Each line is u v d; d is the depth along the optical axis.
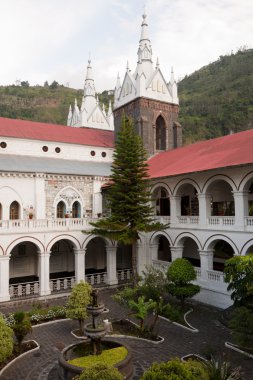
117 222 26.92
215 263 31.27
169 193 31.22
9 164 33.38
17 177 32.25
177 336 20.22
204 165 26.77
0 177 31.44
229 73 131.88
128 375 14.67
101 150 42.38
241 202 24.70
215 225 26.69
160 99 42.19
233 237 25.19
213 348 18.31
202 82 138.12
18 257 33.56
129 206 26.34
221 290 25.84
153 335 20.02
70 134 42.62
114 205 27.20
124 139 26.83
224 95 112.06
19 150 37.19
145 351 18.08
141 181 27.06
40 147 38.41
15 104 159.50
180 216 30.17
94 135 44.91
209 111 105.69
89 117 55.78
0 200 31.45
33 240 28.69
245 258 16.83
